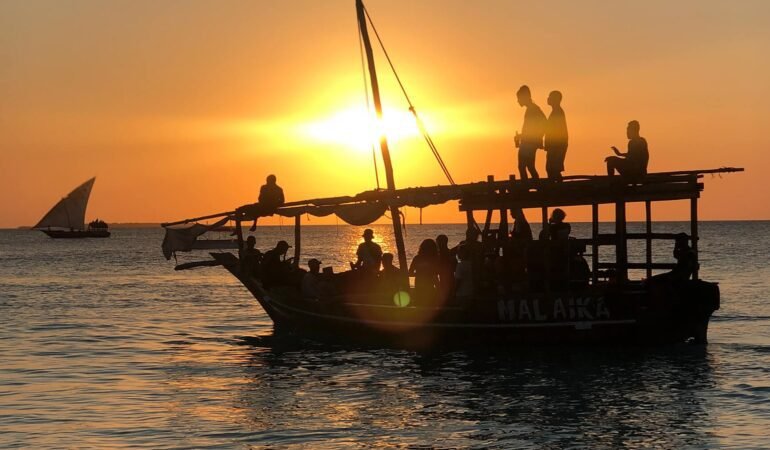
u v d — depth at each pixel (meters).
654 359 28.98
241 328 41.03
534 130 29.23
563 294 29.16
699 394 23.66
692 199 28.91
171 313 48.72
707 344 32.41
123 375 27.75
